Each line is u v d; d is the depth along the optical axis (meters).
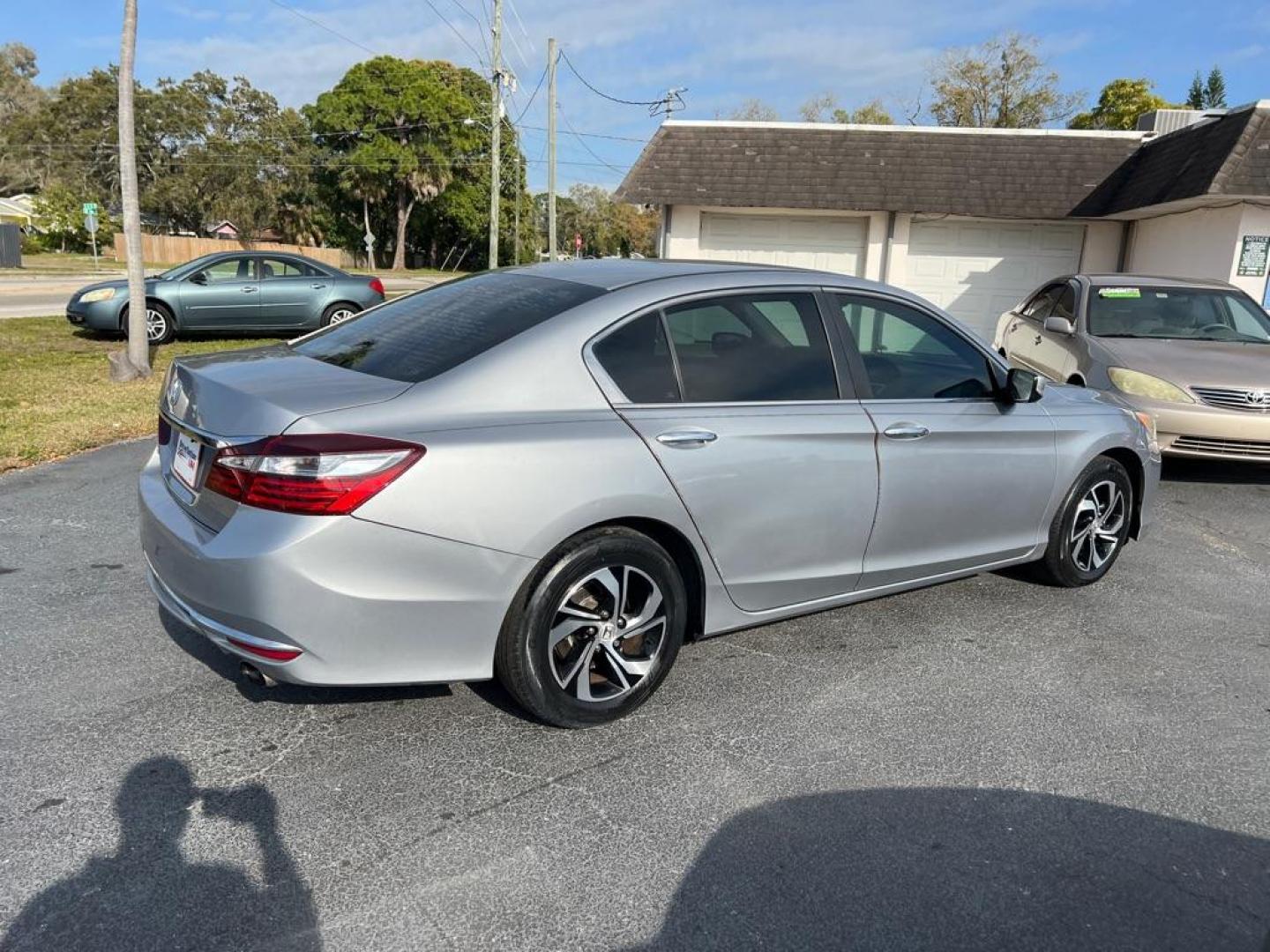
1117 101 47.12
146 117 65.81
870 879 2.53
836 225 14.95
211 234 66.44
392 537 2.70
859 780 3.00
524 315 3.27
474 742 3.15
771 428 3.43
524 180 67.19
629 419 3.16
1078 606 4.61
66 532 5.23
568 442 2.96
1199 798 2.97
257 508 2.70
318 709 3.34
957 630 4.26
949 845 2.68
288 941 2.23
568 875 2.50
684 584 3.47
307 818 2.71
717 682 3.67
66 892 2.37
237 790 2.83
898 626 4.29
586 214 99.38
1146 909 2.45
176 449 3.25
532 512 2.88
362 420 2.76
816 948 2.27
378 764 3.00
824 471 3.57
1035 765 3.12
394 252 70.56
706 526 3.30
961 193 14.30
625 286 3.40
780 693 3.59
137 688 3.43
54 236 59.03
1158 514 6.46
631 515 3.09
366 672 2.79
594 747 3.16
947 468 3.97
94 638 3.84
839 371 3.74
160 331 13.57
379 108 59.66
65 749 3.02
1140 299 8.28
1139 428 4.86
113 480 6.39
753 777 3.01
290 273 14.40
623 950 2.24
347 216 68.31
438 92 60.38
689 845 2.64
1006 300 14.99
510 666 3.02
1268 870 2.62
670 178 14.59
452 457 2.77
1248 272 11.69
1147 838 2.75
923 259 14.93
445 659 2.89
